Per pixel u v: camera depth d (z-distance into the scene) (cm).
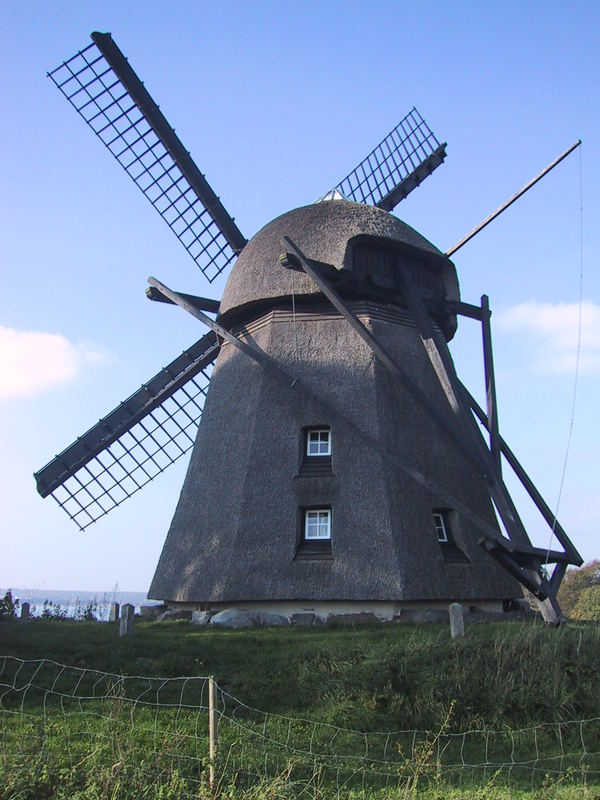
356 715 1166
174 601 2097
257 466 2170
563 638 1320
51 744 927
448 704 1180
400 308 2436
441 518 2172
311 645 1459
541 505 2038
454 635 1417
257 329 2439
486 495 2261
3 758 838
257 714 1180
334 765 985
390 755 1046
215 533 2116
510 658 1261
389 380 2270
